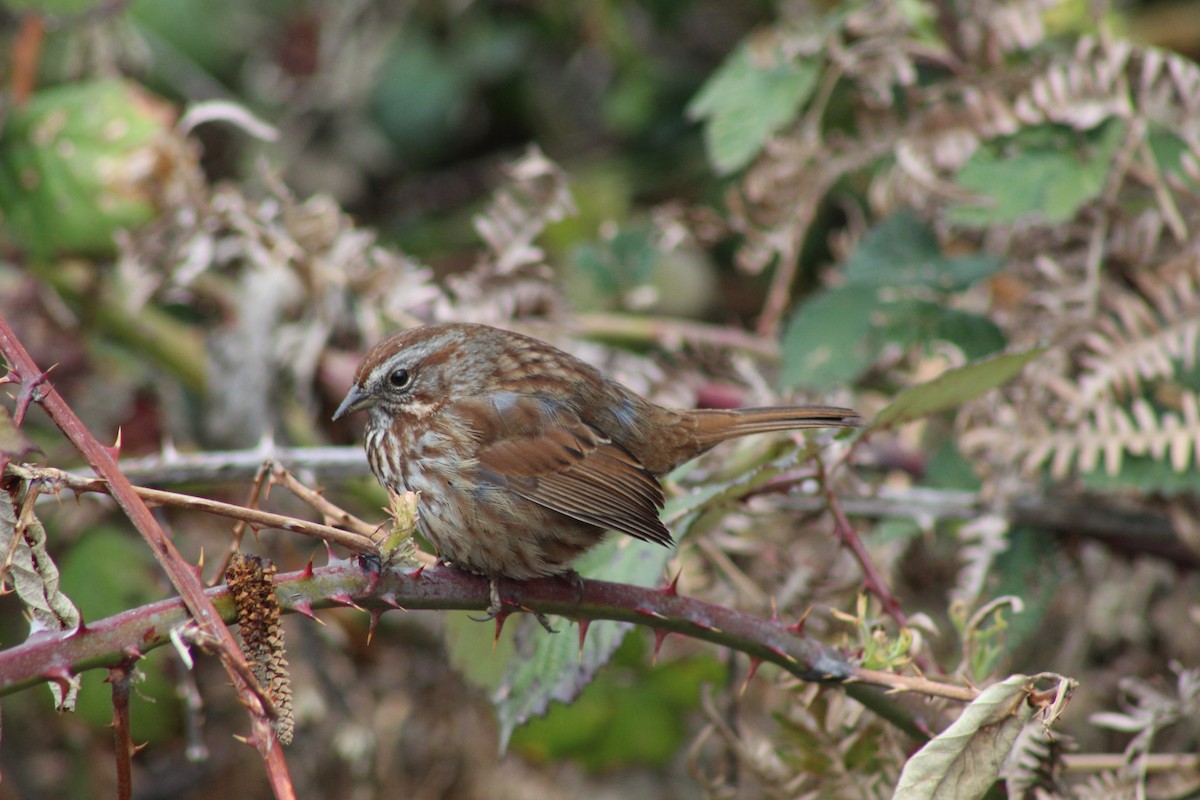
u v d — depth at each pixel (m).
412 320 9.39
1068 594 9.09
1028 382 8.20
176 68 12.30
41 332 9.87
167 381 10.08
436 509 7.32
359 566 4.91
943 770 5.05
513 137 13.00
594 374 7.83
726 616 5.57
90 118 9.45
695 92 12.35
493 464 7.22
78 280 9.67
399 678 9.65
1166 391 8.48
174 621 4.39
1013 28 9.17
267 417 9.26
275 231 9.24
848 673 5.55
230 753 9.69
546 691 6.30
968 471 8.66
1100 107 8.60
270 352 9.31
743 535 8.48
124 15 10.67
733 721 7.77
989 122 8.74
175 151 9.37
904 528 8.33
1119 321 8.62
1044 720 5.15
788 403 8.88
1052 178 8.62
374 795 9.46
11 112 9.61
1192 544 8.09
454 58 12.77
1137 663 8.88
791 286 11.59
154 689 9.27
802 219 9.43
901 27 9.39
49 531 9.48
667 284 11.77
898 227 9.15
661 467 7.85
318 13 12.55
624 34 12.30
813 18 9.81
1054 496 8.41
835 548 8.26
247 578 4.63
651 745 9.58
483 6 12.77
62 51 11.24
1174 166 8.82
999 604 6.34
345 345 9.73
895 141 9.19
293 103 12.57
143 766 9.67
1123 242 8.69
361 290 9.38
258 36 12.60
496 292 9.44
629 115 12.45
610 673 9.50
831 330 8.59
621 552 6.98
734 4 12.42
